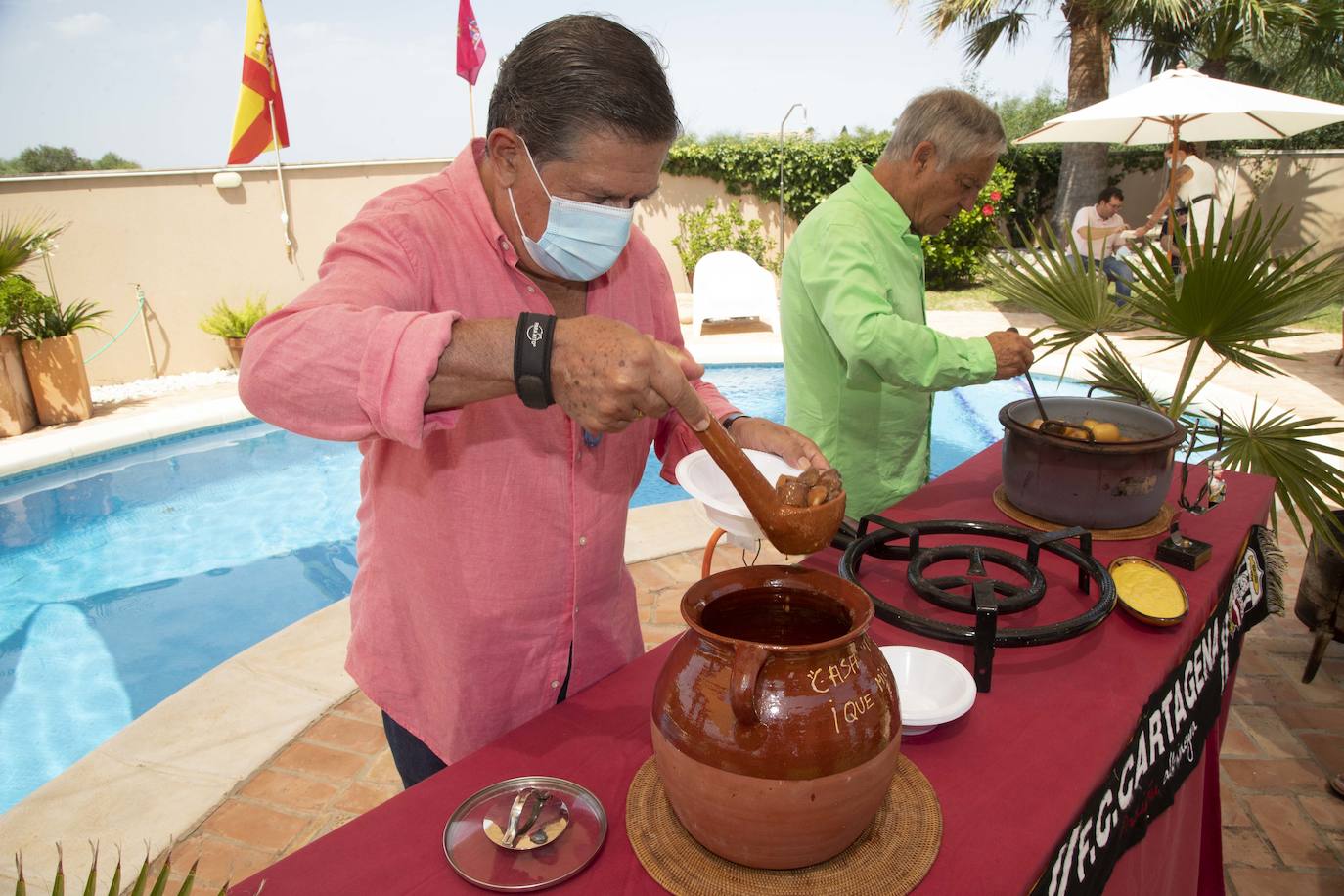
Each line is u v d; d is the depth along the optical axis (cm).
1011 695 123
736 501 129
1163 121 468
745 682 76
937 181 206
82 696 372
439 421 94
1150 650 135
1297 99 411
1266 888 209
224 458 661
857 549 158
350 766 249
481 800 99
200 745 254
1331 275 205
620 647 150
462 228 120
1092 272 229
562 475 130
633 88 104
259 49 851
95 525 546
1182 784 147
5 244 660
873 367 195
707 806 82
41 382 650
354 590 149
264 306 857
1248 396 597
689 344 858
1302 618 291
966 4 1120
